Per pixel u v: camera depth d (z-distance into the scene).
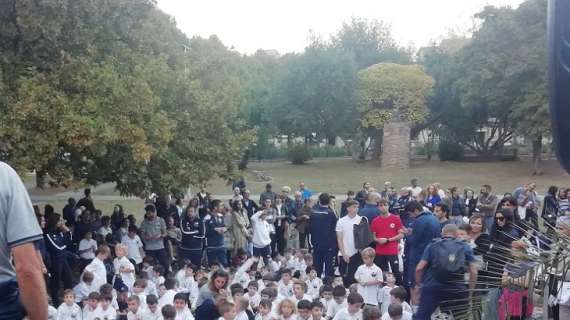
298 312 10.33
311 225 15.35
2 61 15.22
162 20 27.20
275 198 21.58
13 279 2.75
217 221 18.56
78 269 16.39
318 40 56.56
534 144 46.59
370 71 53.72
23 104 14.44
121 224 17.91
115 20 17.52
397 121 53.91
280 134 60.25
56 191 40.12
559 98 2.20
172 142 19.44
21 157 14.50
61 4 15.34
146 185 18.09
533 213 18.08
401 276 13.96
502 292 5.83
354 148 60.69
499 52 44.22
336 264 15.87
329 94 53.78
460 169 51.41
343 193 39.06
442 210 12.61
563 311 6.58
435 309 7.93
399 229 13.80
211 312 9.73
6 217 2.67
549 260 5.07
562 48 2.18
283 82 55.19
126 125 15.81
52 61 16.02
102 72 15.77
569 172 2.33
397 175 48.75
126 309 12.54
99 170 17.72
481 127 56.97
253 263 15.08
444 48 59.62
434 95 56.12
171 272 17.22
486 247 9.30
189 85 20.20
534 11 42.94
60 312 11.98
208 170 19.91
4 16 15.39
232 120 22.14
